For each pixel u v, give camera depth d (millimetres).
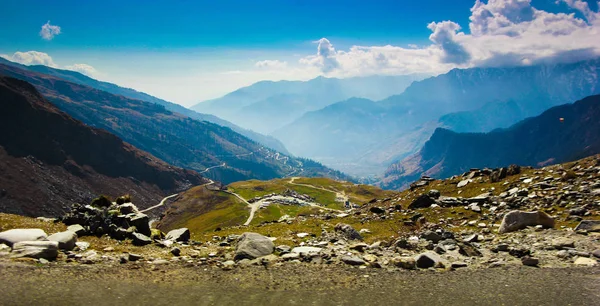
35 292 16734
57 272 19359
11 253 21031
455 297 17281
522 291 17766
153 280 19266
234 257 24312
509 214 31688
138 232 29359
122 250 25469
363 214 48562
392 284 19047
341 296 17438
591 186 37594
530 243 26172
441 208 43938
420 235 30031
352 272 21062
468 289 18219
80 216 30156
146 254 24906
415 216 42188
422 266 22094
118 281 18844
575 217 31500
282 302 16609
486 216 37812
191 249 27703
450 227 36969
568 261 21906
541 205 36938
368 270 21438
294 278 19984
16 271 18781
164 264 22328
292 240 31906
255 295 17453
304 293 17750
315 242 29656
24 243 21625
